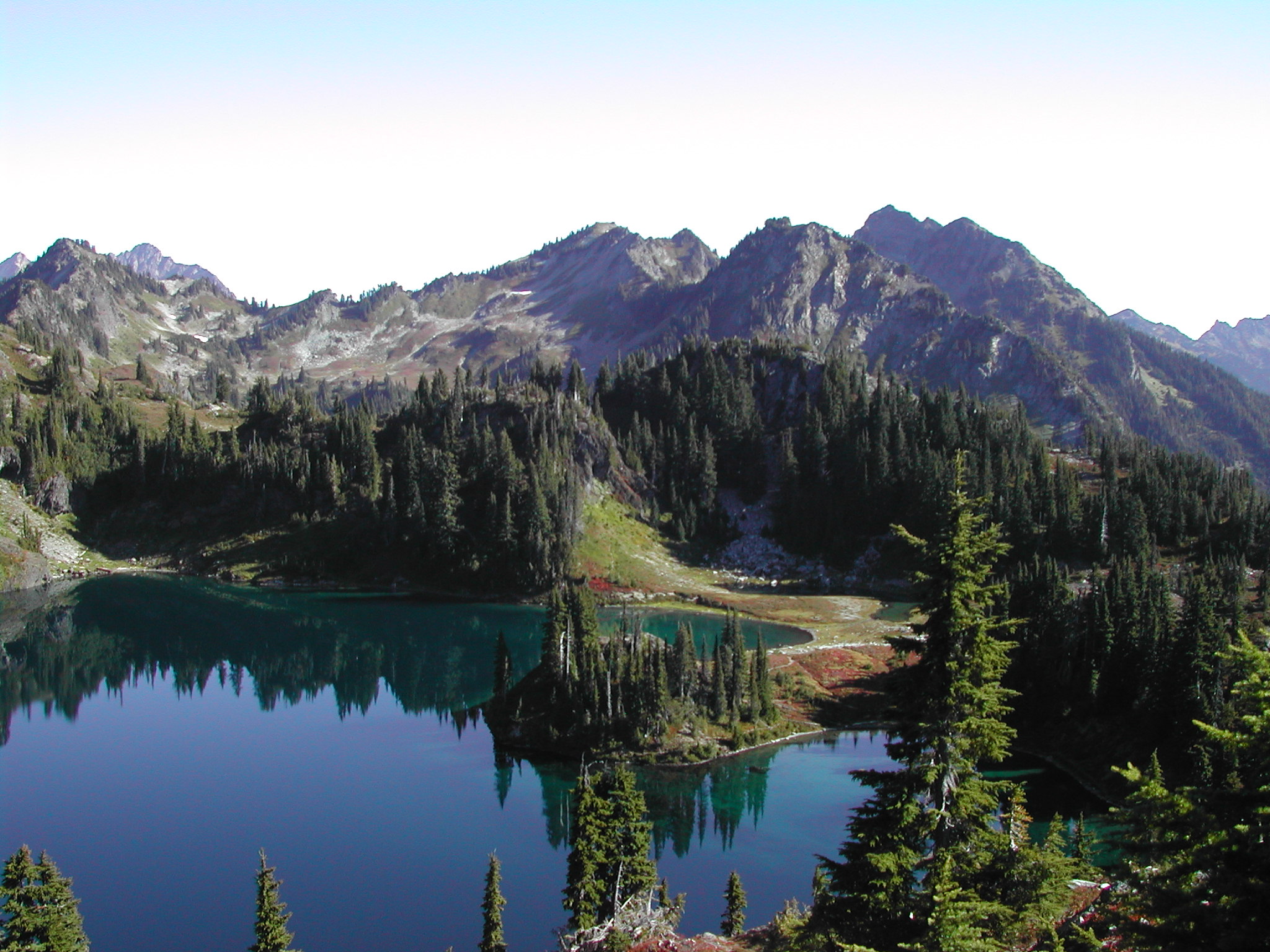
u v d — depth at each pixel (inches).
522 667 6323.8
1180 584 5620.1
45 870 2143.2
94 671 6353.3
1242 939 1009.5
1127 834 1240.2
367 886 3262.8
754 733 4621.1
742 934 2247.8
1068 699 4591.5
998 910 1241.4
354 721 5260.8
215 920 3034.0
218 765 4537.4
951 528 1346.0
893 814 1369.3
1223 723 3545.8
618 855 2701.8
